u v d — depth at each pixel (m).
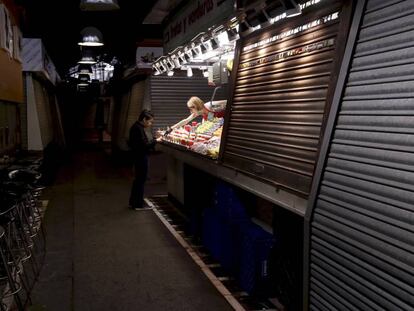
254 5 3.73
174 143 7.51
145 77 11.20
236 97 4.44
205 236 5.51
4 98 6.79
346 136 2.51
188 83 10.37
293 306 3.54
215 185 5.48
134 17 12.36
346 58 2.59
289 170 3.20
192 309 4.04
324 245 2.61
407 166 2.03
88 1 6.15
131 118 13.67
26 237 5.07
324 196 2.65
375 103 2.30
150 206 8.28
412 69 2.08
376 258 2.16
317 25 3.07
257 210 4.75
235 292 4.37
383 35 2.31
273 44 3.77
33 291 4.48
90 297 4.33
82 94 29.06
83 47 16.11
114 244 5.98
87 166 14.82
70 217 7.50
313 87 3.04
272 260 3.95
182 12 7.00
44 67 11.61
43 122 11.95
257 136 3.84
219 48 6.10
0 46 6.47
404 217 2.01
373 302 2.18
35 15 11.86
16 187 4.79
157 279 4.74
